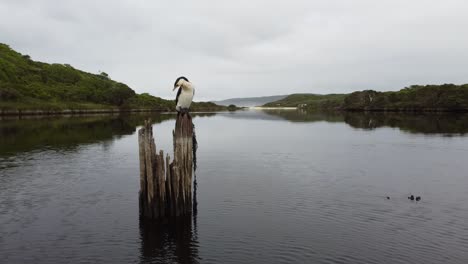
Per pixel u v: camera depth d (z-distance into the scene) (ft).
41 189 67.36
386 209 55.42
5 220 51.72
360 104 450.30
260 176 76.59
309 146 120.78
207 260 39.68
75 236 46.24
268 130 179.63
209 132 168.25
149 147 48.67
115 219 51.80
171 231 47.19
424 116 283.59
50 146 120.16
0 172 81.10
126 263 39.24
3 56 425.69
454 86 355.56
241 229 47.78
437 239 44.50
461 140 134.10
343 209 55.42
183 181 50.49
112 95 458.91
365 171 81.76
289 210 54.95
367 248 42.14
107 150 111.96
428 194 63.41
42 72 449.48
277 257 40.11
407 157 99.76
